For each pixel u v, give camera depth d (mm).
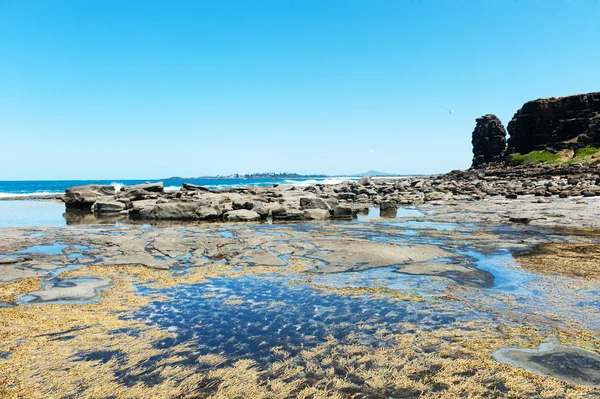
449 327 8750
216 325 8969
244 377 6613
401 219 30984
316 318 9406
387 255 16109
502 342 7941
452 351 7574
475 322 9031
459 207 38094
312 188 59469
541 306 10062
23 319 9156
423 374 6719
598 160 74562
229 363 7117
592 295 10914
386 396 6059
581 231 22922
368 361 7203
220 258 16281
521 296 10914
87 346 7781
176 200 37844
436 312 9734
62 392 6117
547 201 38844
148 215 32406
